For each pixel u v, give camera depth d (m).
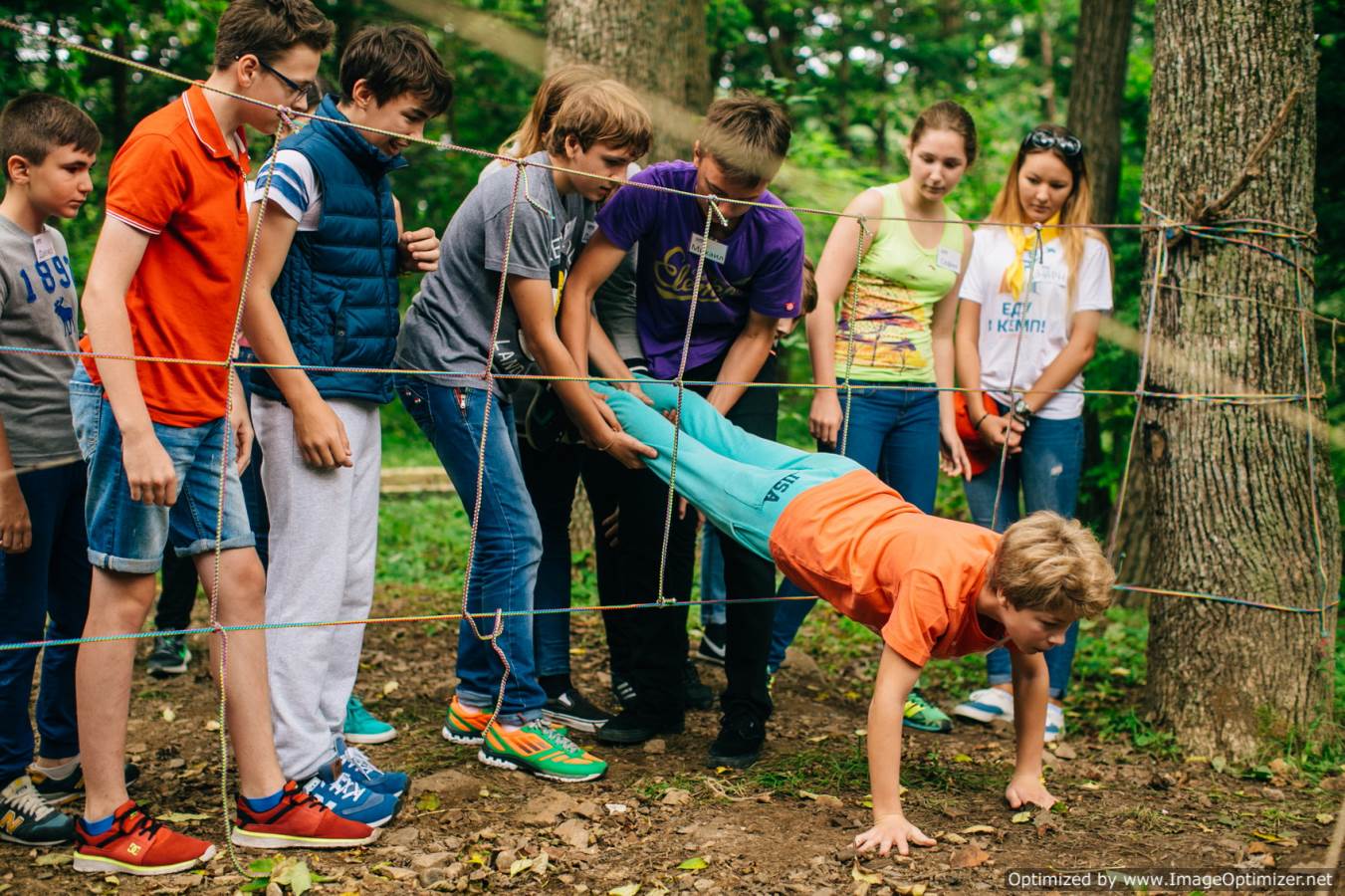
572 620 5.22
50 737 2.90
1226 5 3.74
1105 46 7.23
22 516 2.66
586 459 3.58
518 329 3.15
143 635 2.49
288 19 2.44
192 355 2.47
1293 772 3.51
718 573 4.39
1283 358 3.77
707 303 3.32
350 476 2.78
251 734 2.63
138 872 2.50
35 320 2.79
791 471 3.05
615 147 2.93
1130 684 4.62
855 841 2.67
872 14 16.48
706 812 2.95
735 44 10.88
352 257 2.74
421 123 2.76
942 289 3.84
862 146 15.23
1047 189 3.89
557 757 3.15
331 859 2.64
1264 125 3.73
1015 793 3.05
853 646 5.07
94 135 2.82
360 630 3.00
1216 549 3.75
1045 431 3.93
